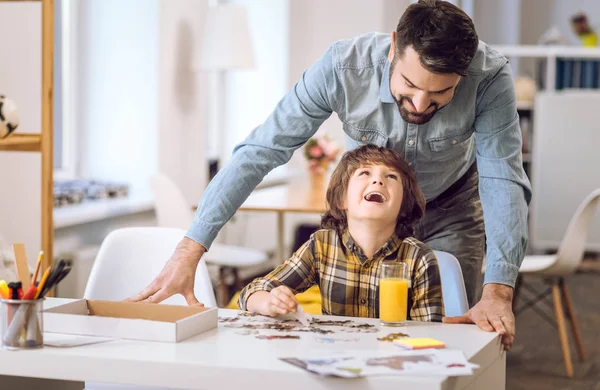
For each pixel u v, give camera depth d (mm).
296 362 1415
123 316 1737
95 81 5305
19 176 3541
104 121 5312
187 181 5734
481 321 1738
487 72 1980
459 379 1420
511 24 9258
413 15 1766
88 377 1476
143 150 5277
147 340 1585
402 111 1903
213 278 5969
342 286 1949
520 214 1952
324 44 7371
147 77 5246
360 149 1984
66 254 4402
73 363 1480
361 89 2078
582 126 7109
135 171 5289
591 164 7117
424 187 2311
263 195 5004
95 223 4766
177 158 5555
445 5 1753
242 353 1490
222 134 6918
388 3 7383
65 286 4371
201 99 5895
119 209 4613
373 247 1945
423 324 1760
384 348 1535
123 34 5258
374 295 1929
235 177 2051
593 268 7129
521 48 7223
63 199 4469
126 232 2502
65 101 5207
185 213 4207
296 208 4320
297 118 2104
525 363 4191
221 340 1594
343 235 1971
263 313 1812
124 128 5289
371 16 7246
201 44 5441
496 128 2010
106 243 2477
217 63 5332
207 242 2008
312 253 1987
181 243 2016
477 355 1532
